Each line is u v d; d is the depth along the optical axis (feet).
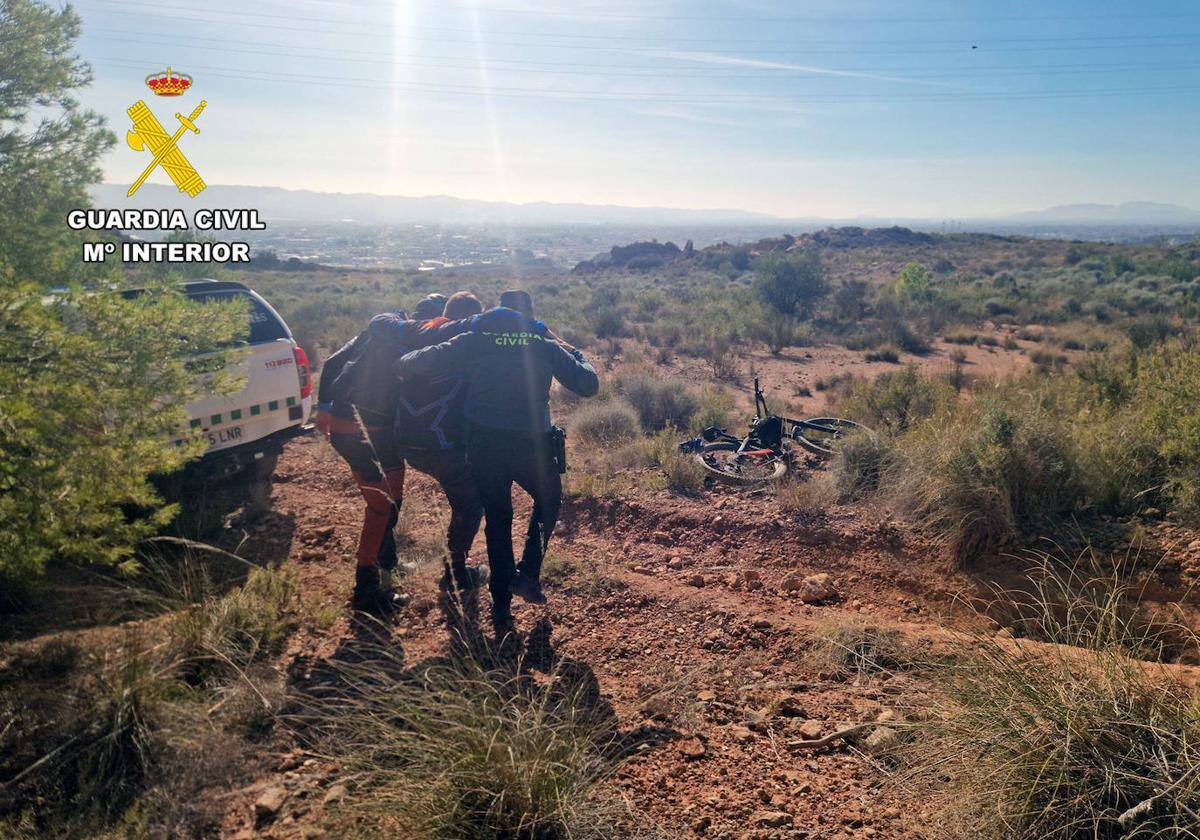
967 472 18.19
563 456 14.05
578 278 217.97
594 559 17.97
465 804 8.50
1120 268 162.61
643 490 22.16
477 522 15.10
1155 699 8.95
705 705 11.74
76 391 11.10
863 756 10.32
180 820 8.76
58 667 11.58
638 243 280.31
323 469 24.99
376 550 14.60
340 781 9.28
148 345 12.78
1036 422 19.51
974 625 15.23
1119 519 17.69
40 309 11.37
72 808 8.84
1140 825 7.52
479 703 10.13
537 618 14.67
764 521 19.47
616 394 38.91
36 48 19.57
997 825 8.35
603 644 13.82
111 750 9.54
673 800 9.44
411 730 10.12
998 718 9.05
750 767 10.18
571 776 8.89
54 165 19.06
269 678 11.73
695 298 118.32
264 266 212.23
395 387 14.24
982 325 88.89
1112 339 70.08
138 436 12.28
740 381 52.60
